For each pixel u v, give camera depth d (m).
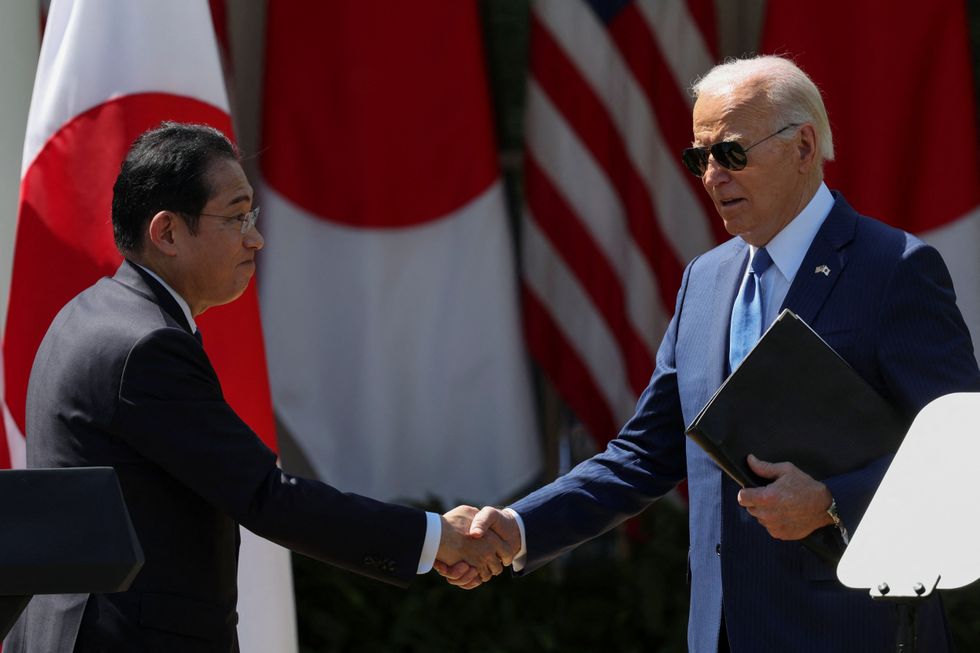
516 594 19.34
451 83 19.34
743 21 20.80
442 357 19.59
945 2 18.92
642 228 19.69
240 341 13.38
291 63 19.05
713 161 10.15
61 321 10.10
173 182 9.80
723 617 10.25
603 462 11.87
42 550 7.21
